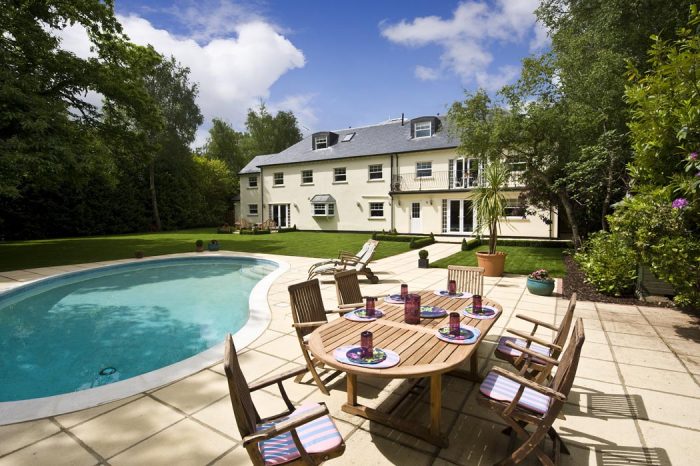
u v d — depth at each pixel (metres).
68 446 2.63
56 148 10.74
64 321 6.79
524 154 11.91
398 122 26.80
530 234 19.08
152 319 6.94
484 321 3.38
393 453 2.57
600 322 5.55
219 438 2.73
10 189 10.22
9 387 4.36
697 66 4.65
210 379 3.71
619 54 8.49
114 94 14.33
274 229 27.45
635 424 2.92
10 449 2.59
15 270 10.70
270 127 43.81
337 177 25.70
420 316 3.53
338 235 22.91
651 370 3.89
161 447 2.62
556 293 7.49
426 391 3.38
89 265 11.57
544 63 10.52
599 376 3.76
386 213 23.62
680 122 4.70
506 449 2.61
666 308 6.31
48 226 22.89
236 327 6.48
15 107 10.57
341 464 2.45
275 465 1.92
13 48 11.77
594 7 10.65
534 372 3.42
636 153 5.66
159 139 28.30
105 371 4.79
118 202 26.44
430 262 12.22
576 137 10.46
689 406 3.17
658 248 4.85
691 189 4.62
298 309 3.79
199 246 15.03
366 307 3.56
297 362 4.16
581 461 2.49
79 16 13.22
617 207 5.96
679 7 7.93
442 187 21.72
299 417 1.85
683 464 2.45
